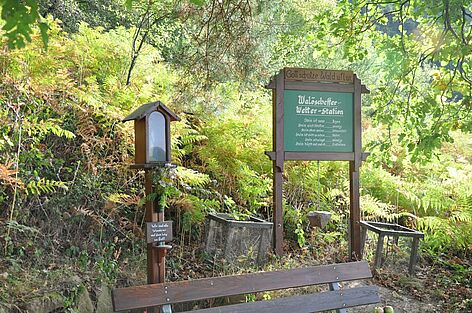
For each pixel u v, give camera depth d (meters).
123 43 7.59
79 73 6.94
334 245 7.12
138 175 6.70
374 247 7.09
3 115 5.45
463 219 7.73
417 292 6.08
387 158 6.85
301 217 7.45
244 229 6.02
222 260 5.91
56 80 6.06
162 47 9.13
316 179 7.76
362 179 8.38
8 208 5.56
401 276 6.36
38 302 4.48
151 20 8.78
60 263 5.35
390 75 6.80
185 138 6.96
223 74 6.68
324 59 11.02
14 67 5.58
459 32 6.24
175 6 6.88
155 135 4.71
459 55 5.93
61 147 6.56
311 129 6.49
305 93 6.48
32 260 5.25
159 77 7.71
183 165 7.38
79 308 4.73
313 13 9.20
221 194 7.25
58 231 5.80
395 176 8.79
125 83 7.45
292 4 8.76
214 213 6.49
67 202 6.05
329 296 4.64
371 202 7.50
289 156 6.39
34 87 5.71
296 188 7.80
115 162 6.57
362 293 4.80
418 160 6.33
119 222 6.30
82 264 5.38
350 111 6.66
